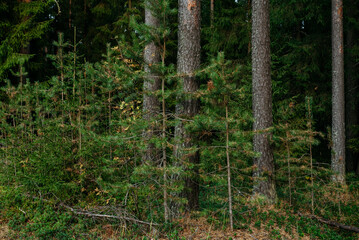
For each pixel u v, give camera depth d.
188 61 5.94
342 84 9.41
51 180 5.81
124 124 5.02
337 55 9.44
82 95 7.07
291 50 11.43
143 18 14.05
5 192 6.32
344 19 10.75
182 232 5.21
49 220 5.61
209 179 5.07
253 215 6.36
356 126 10.73
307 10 10.75
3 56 11.09
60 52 6.95
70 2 16.75
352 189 8.99
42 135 6.49
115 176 6.18
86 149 6.21
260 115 7.43
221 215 5.97
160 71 4.98
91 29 16.03
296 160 7.05
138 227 5.32
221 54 4.96
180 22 6.04
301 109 10.12
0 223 5.73
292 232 5.68
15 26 11.21
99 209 5.88
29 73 12.17
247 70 10.94
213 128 5.29
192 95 5.17
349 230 5.82
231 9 12.03
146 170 4.77
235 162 5.44
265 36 7.49
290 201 7.29
